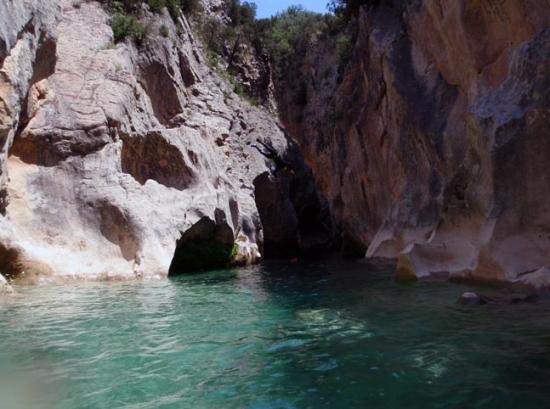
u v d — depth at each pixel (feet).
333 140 98.32
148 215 50.70
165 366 18.74
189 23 99.50
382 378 16.75
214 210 60.34
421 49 58.95
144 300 33.88
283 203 91.91
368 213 78.74
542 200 31.42
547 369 16.70
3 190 41.68
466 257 37.63
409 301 30.07
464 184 39.14
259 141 92.73
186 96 77.97
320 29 146.10
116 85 57.16
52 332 24.11
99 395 15.88
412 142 57.67
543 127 31.40
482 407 14.03
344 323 25.16
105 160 51.03
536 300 27.99
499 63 40.40
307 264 65.57
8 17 41.63
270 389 16.21
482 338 20.62
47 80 50.75
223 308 30.71
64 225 46.21
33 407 14.98
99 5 65.98
